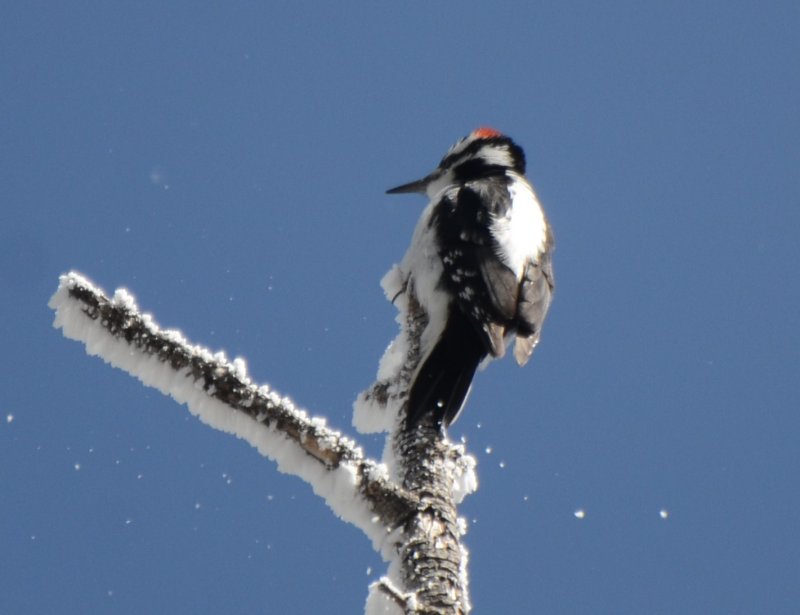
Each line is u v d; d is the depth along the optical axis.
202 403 5.79
